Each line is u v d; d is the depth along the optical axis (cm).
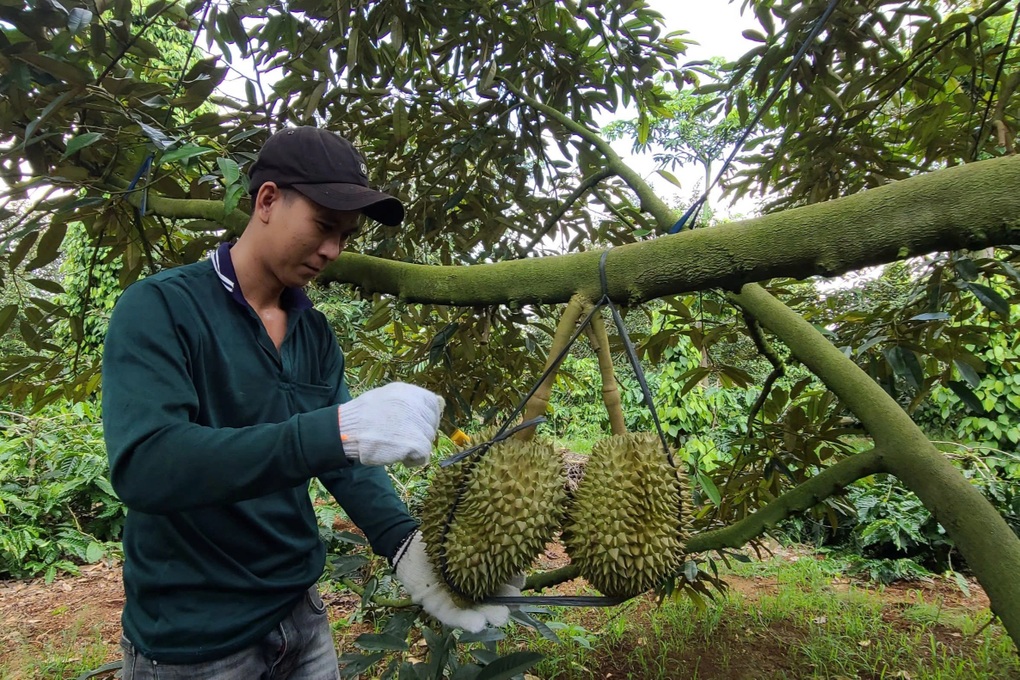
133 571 129
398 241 284
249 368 127
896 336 193
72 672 315
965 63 213
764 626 350
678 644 328
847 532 496
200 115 161
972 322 227
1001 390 516
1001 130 201
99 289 718
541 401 109
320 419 95
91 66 188
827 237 92
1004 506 421
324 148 118
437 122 229
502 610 119
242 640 131
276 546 136
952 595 418
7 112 159
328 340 157
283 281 131
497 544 104
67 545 454
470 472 112
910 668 308
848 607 367
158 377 104
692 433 632
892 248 88
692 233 104
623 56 234
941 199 84
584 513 107
